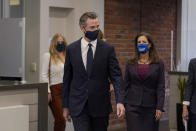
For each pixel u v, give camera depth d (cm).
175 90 762
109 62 426
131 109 548
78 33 843
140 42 552
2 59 633
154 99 550
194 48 935
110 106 434
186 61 932
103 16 878
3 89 473
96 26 420
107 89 430
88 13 421
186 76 750
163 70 552
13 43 625
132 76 552
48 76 671
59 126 671
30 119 501
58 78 668
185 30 969
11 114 475
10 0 795
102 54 423
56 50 670
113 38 915
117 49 927
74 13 845
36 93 506
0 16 796
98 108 423
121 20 934
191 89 562
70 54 430
